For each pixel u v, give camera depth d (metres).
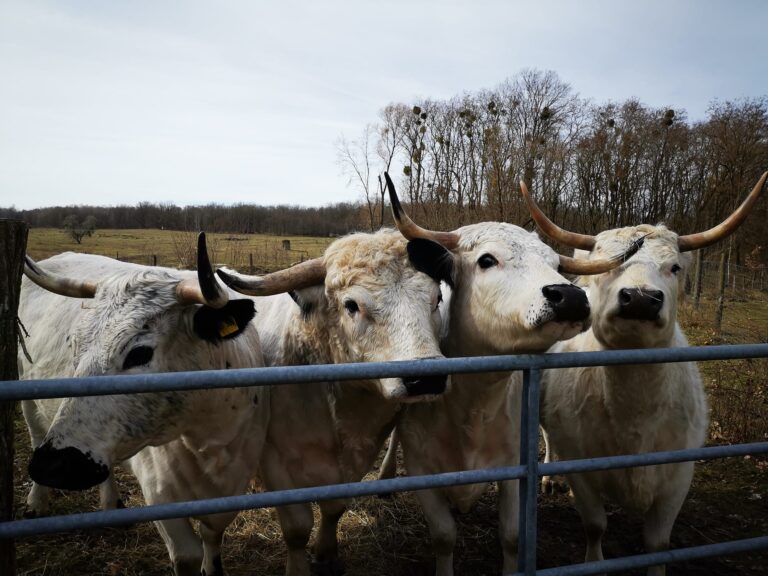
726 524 4.37
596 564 2.22
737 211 3.23
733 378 7.01
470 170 23.95
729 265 17.92
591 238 3.50
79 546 3.76
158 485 2.95
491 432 3.27
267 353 3.60
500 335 2.84
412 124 28.16
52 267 4.28
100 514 1.64
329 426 3.30
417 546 4.04
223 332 2.59
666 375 3.19
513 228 3.09
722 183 22.11
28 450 5.11
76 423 2.31
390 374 1.88
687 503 4.68
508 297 2.76
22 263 2.06
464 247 3.12
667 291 3.08
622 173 24.58
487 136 22.20
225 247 22.61
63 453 2.23
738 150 21.05
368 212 28.73
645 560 2.29
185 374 1.66
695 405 3.45
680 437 3.32
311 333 3.24
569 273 3.11
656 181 25.00
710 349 2.25
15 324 2.04
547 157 22.39
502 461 3.30
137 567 3.61
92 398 2.36
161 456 2.93
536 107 25.36
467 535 4.17
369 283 2.88
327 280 3.03
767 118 20.88
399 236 3.12
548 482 4.86
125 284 2.59
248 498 1.79
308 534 3.32
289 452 3.32
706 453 2.34
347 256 2.99
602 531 3.54
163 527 2.90
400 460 5.47
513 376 3.39
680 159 24.70
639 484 3.26
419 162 25.94
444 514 3.23
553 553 3.96
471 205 22.30
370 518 4.35
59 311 3.88
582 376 3.50
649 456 2.27
